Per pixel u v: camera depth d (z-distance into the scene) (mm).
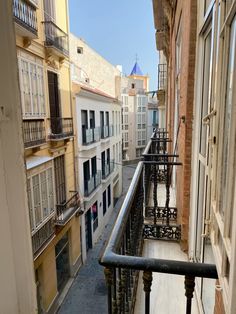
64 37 7273
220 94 1122
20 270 646
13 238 626
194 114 2547
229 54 1051
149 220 3332
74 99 8414
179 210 3188
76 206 8242
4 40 569
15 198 615
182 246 2852
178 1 4527
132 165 27078
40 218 6023
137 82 29094
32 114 5812
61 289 7418
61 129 7133
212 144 1306
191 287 1054
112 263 1079
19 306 651
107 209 13523
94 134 10648
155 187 3258
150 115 30562
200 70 2377
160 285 2299
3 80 579
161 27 8523
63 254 7691
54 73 6965
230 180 838
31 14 5559
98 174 11336
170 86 6785
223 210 1005
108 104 13570
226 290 823
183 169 2840
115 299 1210
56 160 7246
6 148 594
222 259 897
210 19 1954
